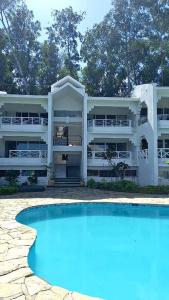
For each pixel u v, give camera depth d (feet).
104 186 95.91
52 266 33.45
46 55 151.23
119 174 106.73
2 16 144.66
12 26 147.95
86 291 27.20
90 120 115.24
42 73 149.48
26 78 151.43
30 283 24.17
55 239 44.80
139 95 113.80
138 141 113.29
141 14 146.41
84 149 108.37
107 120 116.06
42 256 36.88
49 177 104.99
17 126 109.60
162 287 28.27
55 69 151.23
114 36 145.89
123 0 146.10
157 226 53.52
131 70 148.97
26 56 150.71
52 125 112.88
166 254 38.29
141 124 110.42
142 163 108.47
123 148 121.08
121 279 30.09
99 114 121.49
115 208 68.49
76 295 22.54
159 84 145.89
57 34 157.38
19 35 149.48
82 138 113.39
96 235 47.24
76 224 54.60
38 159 109.40
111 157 108.99
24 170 110.01
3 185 96.53
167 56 141.69
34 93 148.46
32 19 151.84
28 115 119.03
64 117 113.91
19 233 39.34
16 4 147.02
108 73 148.05
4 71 137.49
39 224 54.39
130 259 36.32
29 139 116.06
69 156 120.67
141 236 46.88
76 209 67.51
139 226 53.42
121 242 43.55
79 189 95.86
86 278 30.09
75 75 153.48
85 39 150.41
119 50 147.74
